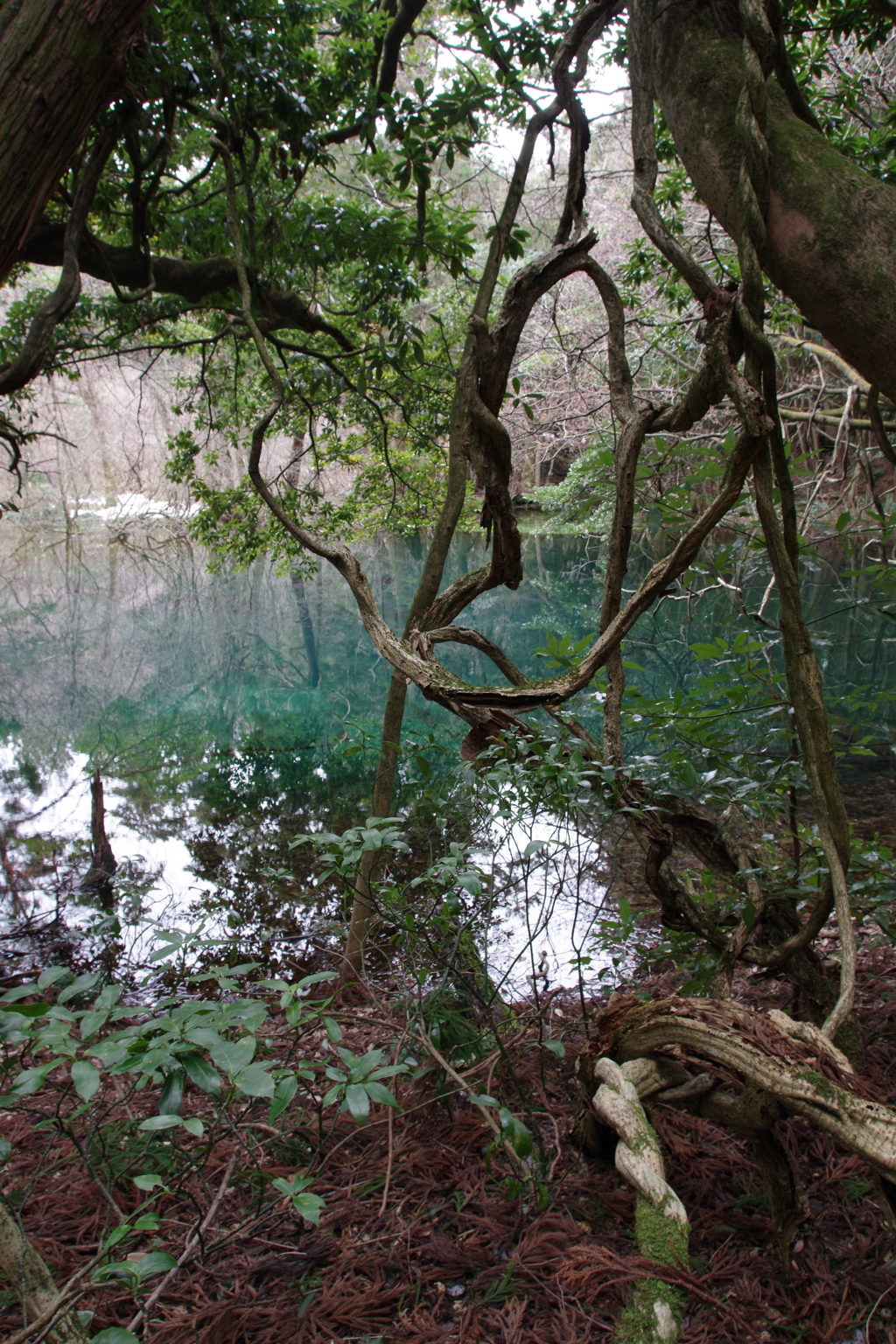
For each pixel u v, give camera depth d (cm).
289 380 619
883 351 121
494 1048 212
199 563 2256
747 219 126
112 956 416
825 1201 165
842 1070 118
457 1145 195
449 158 435
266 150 513
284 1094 114
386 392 673
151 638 1709
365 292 535
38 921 464
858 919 210
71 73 117
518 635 1334
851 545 305
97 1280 97
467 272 507
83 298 599
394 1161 191
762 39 124
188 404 806
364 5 451
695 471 244
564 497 1214
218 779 774
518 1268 150
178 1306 148
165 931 144
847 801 509
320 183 806
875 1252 149
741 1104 138
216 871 534
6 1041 111
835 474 871
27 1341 91
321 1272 155
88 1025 112
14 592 2067
